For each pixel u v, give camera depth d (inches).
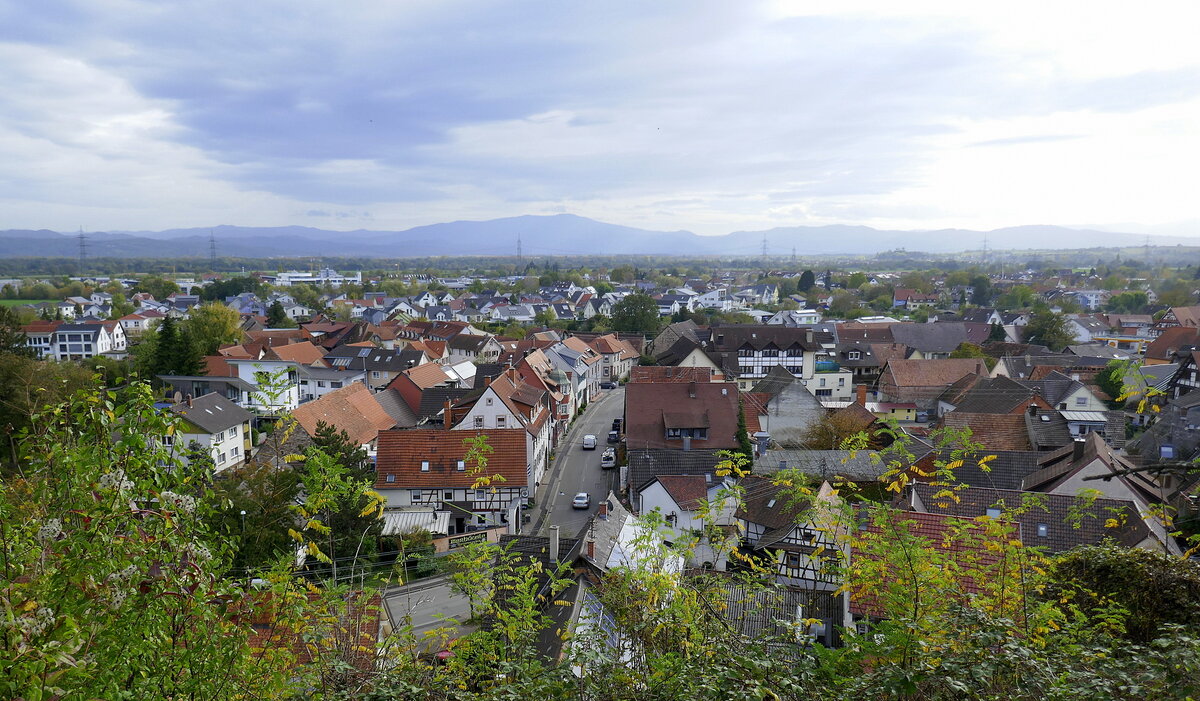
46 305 6097.4
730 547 441.4
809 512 403.9
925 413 2472.9
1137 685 268.8
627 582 366.0
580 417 2689.5
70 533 215.0
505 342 3895.2
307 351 3208.7
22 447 231.8
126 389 238.4
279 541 811.4
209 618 232.7
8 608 186.7
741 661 279.6
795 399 2114.9
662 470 1533.0
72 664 190.4
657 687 293.1
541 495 1744.6
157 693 223.9
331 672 307.9
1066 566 533.3
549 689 297.6
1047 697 269.1
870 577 363.3
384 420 2031.3
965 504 1041.5
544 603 571.2
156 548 224.4
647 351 4131.4
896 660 293.3
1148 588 486.0
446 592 997.2
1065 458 1251.8
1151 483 993.5
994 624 288.7
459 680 326.0
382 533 1242.0
